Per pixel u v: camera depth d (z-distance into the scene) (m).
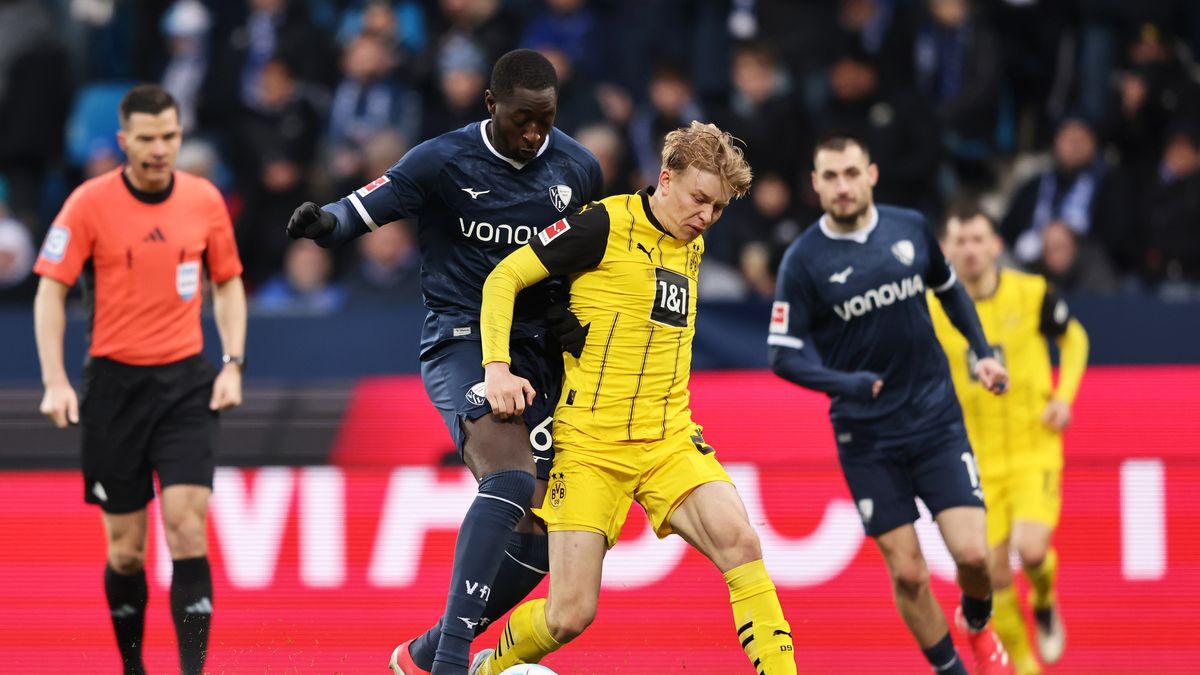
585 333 17.36
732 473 26.23
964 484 21.58
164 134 20.30
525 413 17.83
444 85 37.69
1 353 27.64
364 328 27.70
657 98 35.81
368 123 38.06
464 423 16.95
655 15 39.09
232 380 21.34
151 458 21.05
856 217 21.48
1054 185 34.97
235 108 39.28
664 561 25.73
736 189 17.05
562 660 25.52
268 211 36.12
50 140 38.53
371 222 17.08
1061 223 32.53
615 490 17.50
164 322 20.97
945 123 36.91
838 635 25.67
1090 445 26.27
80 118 39.66
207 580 20.88
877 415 21.78
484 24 38.62
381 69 38.38
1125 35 38.91
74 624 25.66
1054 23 38.44
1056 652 25.11
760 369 27.11
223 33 40.38
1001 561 24.89
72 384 27.69
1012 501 24.78
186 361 21.12
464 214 17.38
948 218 24.97
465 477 26.27
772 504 26.11
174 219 20.95
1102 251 33.03
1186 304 27.19
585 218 17.16
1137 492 26.08
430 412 26.52
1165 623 25.73
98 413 20.94
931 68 37.81
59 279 20.64
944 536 21.58
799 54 38.72
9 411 26.39
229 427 26.52
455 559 16.48
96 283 20.84
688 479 17.39
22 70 38.25
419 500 26.23
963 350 24.81
